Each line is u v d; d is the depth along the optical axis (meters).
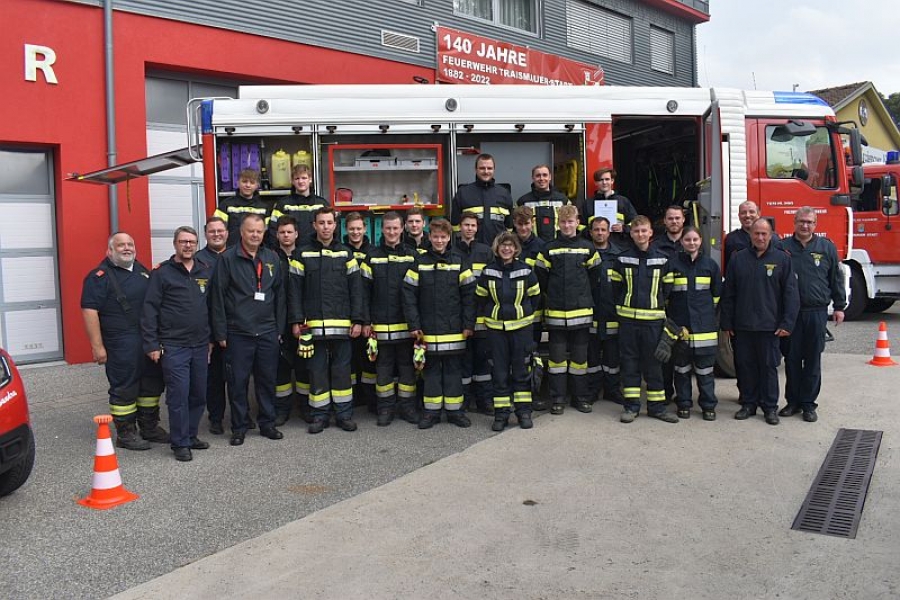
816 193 7.87
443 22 12.26
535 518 4.12
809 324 5.98
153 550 3.81
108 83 8.76
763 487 4.56
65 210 8.62
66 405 6.94
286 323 6.01
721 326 6.20
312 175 6.58
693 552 3.68
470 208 6.46
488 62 12.85
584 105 6.93
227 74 9.83
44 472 5.07
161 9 9.12
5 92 8.11
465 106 6.71
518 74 13.38
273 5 10.09
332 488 4.67
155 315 5.26
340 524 4.07
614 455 5.20
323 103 6.51
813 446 5.36
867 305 13.42
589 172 6.95
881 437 5.51
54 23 8.40
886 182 11.61
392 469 5.02
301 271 5.89
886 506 4.24
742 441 5.51
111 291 5.54
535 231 6.66
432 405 6.07
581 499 4.39
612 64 15.66
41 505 4.46
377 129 6.59
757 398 6.16
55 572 3.57
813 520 4.06
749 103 7.64
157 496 4.58
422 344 5.93
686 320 6.09
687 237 6.03
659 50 17.20
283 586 3.38
